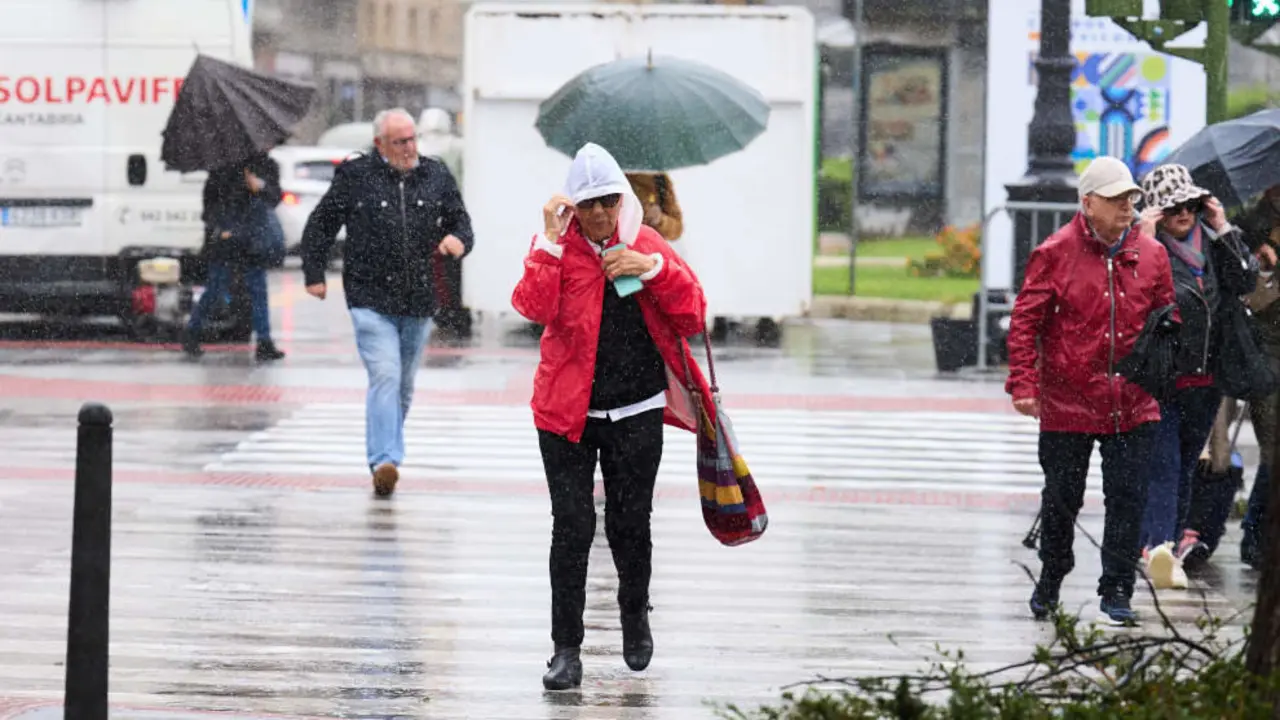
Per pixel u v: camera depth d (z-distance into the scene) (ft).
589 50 195.21
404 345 109.70
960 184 269.03
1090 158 234.79
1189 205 84.89
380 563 91.09
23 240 190.60
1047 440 79.05
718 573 90.38
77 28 189.88
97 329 202.69
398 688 68.18
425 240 107.34
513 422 141.18
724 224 195.11
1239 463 94.94
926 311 223.71
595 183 65.00
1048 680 58.44
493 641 75.87
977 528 103.40
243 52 190.29
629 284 65.31
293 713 64.34
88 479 53.01
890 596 85.51
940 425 143.13
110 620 78.28
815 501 111.45
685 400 68.49
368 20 313.12
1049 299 77.87
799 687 68.54
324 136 289.33
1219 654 54.49
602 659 73.10
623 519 68.64
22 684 68.23
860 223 272.31
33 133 190.29
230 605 81.51
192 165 178.29
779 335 201.05
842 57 269.85
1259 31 135.33
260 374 167.12
